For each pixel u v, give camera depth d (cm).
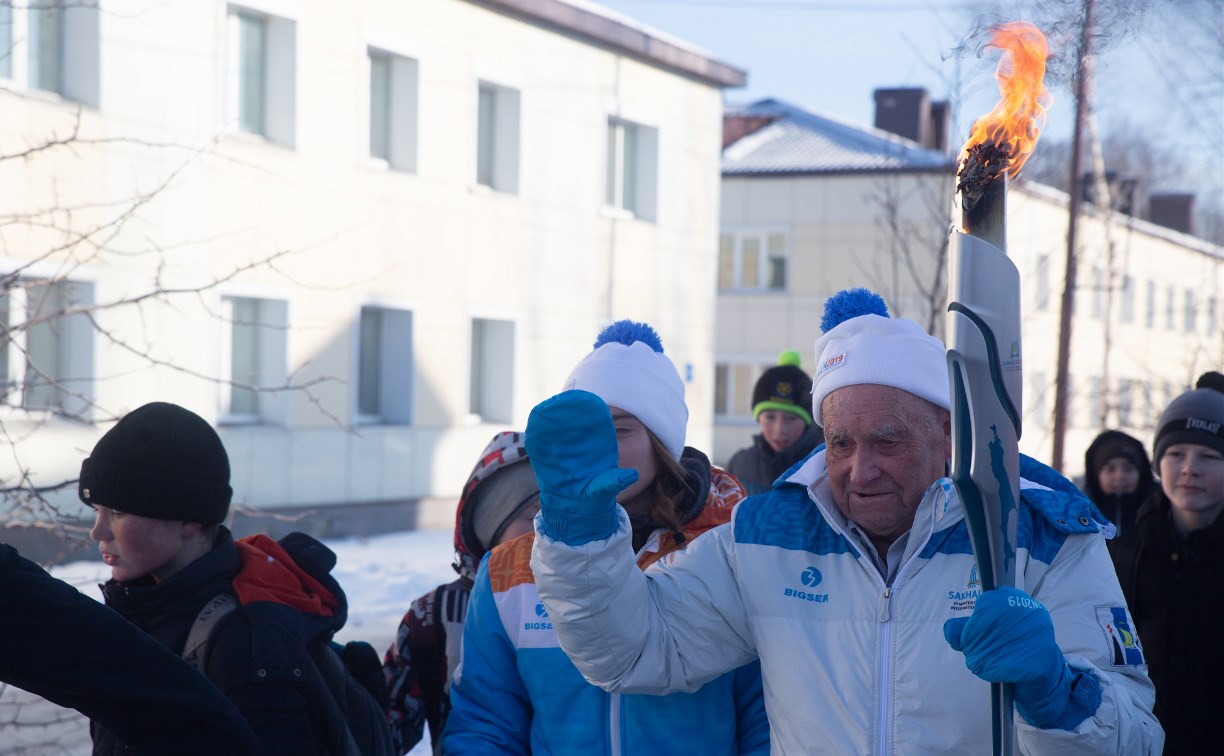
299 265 1203
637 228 1686
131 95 1026
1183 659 321
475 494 249
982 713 175
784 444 547
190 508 195
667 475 224
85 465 197
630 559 180
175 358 1067
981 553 153
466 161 1404
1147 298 3306
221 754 157
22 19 930
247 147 1141
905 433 180
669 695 205
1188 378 1551
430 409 1368
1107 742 156
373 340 1343
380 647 778
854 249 2670
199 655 189
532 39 1490
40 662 149
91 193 986
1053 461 1302
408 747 248
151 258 1041
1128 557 339
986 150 148
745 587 192
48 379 427
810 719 183
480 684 218
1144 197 4019
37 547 873
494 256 1449
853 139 2828
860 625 183
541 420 171
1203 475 322
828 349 191
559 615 180
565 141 1554
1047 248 2594
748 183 2756
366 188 1276
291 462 1200
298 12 1193
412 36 1326
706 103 1809
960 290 149
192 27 1082
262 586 199
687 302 1789
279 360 1189
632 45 1620
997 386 149
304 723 189
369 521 1281
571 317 1573
